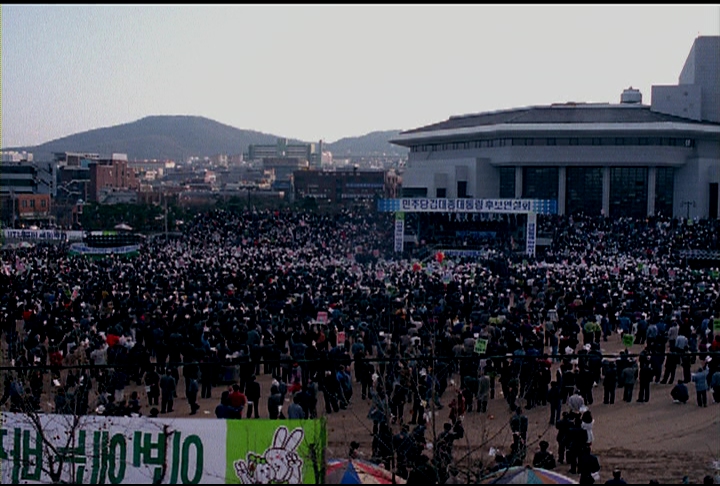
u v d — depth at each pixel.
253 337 38.16
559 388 32.78
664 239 102.25
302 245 108.50
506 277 67.00
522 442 25.72
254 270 67.81
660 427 32.91
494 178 141.38
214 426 21.28
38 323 42.75
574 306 51.38
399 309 45.22
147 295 52.34
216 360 34.44
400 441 25.03
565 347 38.75
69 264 73.50
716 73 141.00
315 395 31.34
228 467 21.08
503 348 36.03
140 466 21.27
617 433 32.16
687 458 28.92
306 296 48.69
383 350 36.22
